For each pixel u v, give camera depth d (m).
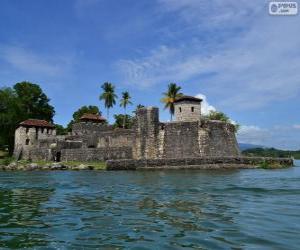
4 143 99.19
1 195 23.28
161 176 39.72
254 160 55.41
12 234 12.16
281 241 10.66
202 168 53.75
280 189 24.33
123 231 12.44
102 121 99.62
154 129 62.47
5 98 100.88
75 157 68.56
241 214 15.16
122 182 32.47
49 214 15.98
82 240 11.30
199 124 60.59
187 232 12.11
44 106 115.69
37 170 58.16
